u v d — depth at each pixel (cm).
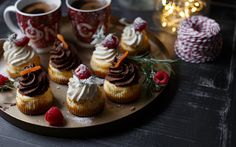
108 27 101
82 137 81
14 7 95
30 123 80
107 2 99
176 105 88
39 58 95
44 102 83
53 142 80
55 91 89
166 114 86
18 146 80
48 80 87
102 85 90
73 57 90
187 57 98
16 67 90
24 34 96
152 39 101
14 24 106
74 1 100
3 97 87
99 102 83
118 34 103
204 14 108
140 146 80
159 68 93
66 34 104
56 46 90
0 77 87
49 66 91
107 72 88
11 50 90
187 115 86
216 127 84
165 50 97
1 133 82
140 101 86
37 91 81
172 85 92
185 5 104
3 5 115
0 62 95
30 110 82
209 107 87
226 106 88
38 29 94
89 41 99
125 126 83
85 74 81
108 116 82
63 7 114
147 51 97
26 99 81
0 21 108
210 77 94
